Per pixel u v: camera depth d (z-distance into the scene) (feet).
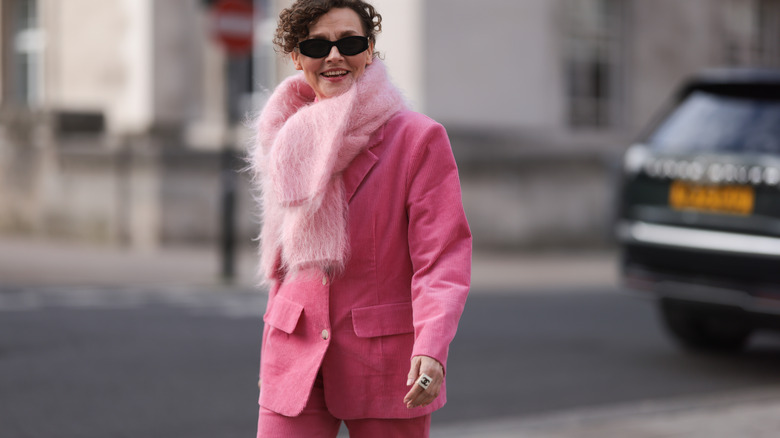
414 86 75.92
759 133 34.04
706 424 25.88
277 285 13.29
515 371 34.40
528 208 76.59
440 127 12.54
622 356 37.68
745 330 38.68
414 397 11.57
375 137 12.59
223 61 81.15
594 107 89.56
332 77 12.63
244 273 60.39
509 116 82.02
